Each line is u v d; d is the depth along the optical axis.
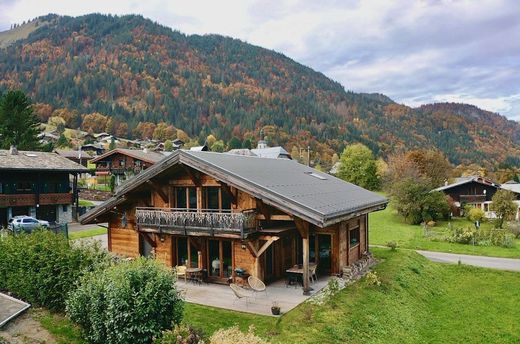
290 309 16.67
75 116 179.62
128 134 176.62
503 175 110.31
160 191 21.50
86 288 13.13
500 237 38.03
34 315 14.41
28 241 16.17
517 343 17.77
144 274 13.08
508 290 24.38
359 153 81.25
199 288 19.73
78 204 51.06
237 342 11.03
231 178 18.38
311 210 16.98
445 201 52.44
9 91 62.66
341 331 15.08
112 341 12.41
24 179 40.66
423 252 34.06
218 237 20.12
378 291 20.06
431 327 18.98
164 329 12.73
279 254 21.61
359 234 25.66
